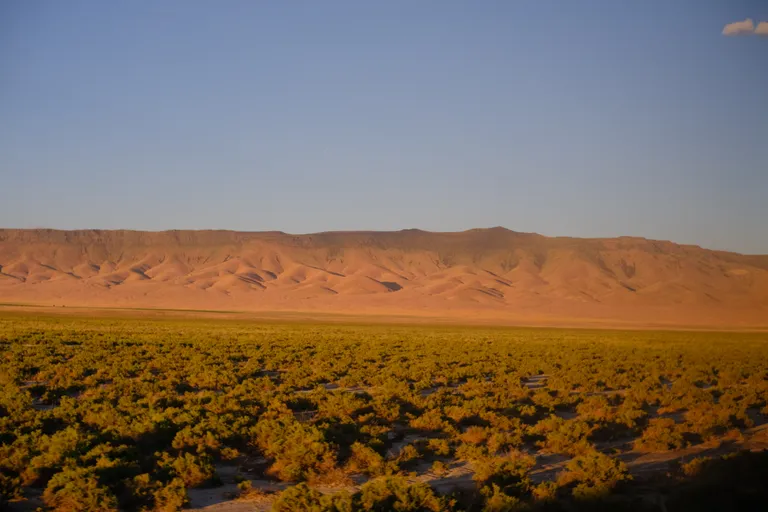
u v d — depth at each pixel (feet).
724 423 81.10
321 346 209.97
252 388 105.09
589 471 53.98
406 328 392.68
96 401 86.33
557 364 168.14
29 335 217.36
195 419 74.69
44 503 48.37
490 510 46.98
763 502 46.75
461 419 82.79
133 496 49.11
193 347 190.70
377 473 58.65
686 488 49.60
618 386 128.98
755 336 387.75
